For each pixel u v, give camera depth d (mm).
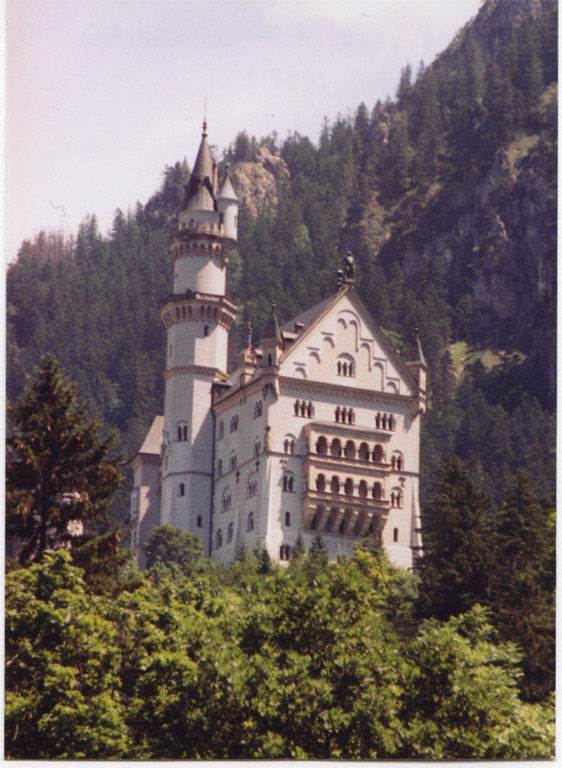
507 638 97375
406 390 174750
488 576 113062
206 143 195250
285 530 165750
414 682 67750
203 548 178375
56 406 95312
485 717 67062
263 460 167000
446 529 121750
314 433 168375
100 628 74312
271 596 71500
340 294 174000
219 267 189625
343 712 66062
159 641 74000
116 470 95250
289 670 66562
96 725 68812
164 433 185250
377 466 169875
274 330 169750
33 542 91000
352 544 168000
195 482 180875
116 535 89938
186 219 190250
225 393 184625
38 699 70312
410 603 120438
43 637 73875
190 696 68125
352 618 70125
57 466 94625
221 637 71188
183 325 186375
